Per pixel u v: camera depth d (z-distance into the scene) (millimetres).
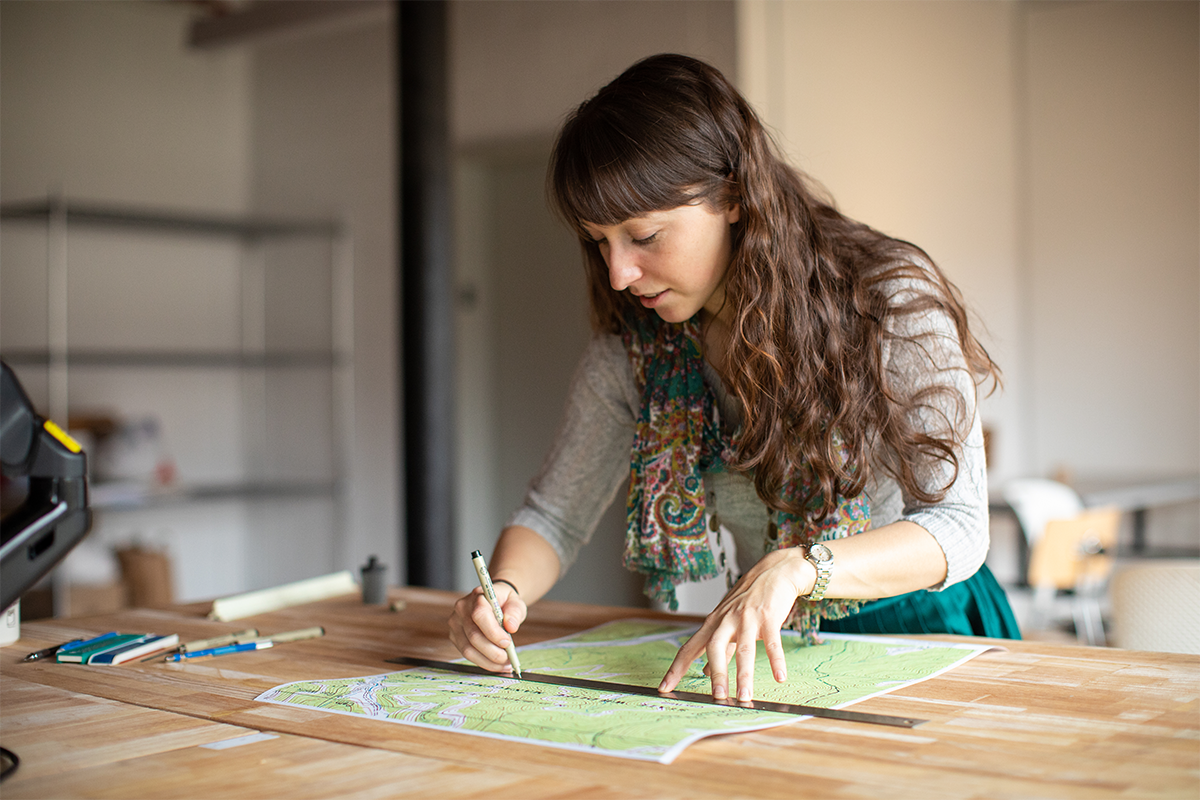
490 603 1131
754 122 1166
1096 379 5531
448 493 3268
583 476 1457
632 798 716
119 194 4652
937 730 865
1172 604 1523
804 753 811
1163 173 5340
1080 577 3980
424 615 1518
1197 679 1013
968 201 5254
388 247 4555
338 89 4711
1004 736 843
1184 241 5297
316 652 1268
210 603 1650
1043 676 1039
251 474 5016
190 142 4875
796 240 1189
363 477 4613
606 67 3869
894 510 1320
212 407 4930
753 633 1006
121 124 4656
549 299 4141
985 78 5422
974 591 1394
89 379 4516
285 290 4910
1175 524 5348
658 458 1335
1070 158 5578
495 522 4277
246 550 5027
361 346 4625
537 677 1099
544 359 4156
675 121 1104
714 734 864
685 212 1130
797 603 1229
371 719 938
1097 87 5496
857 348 1181
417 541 3244
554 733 874
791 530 1248
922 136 4836
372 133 4609
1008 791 716
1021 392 5676
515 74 4074
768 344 1179
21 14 4359
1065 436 5613
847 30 4242
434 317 3238
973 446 1173
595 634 1334
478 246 4250
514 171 4215
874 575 1090
